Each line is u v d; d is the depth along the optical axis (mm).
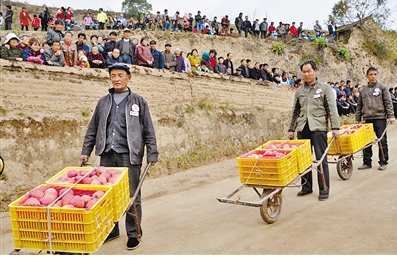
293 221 5121
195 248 4324
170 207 6133
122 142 4359
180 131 9633
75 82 7684
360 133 7754
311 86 6352
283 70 22375
